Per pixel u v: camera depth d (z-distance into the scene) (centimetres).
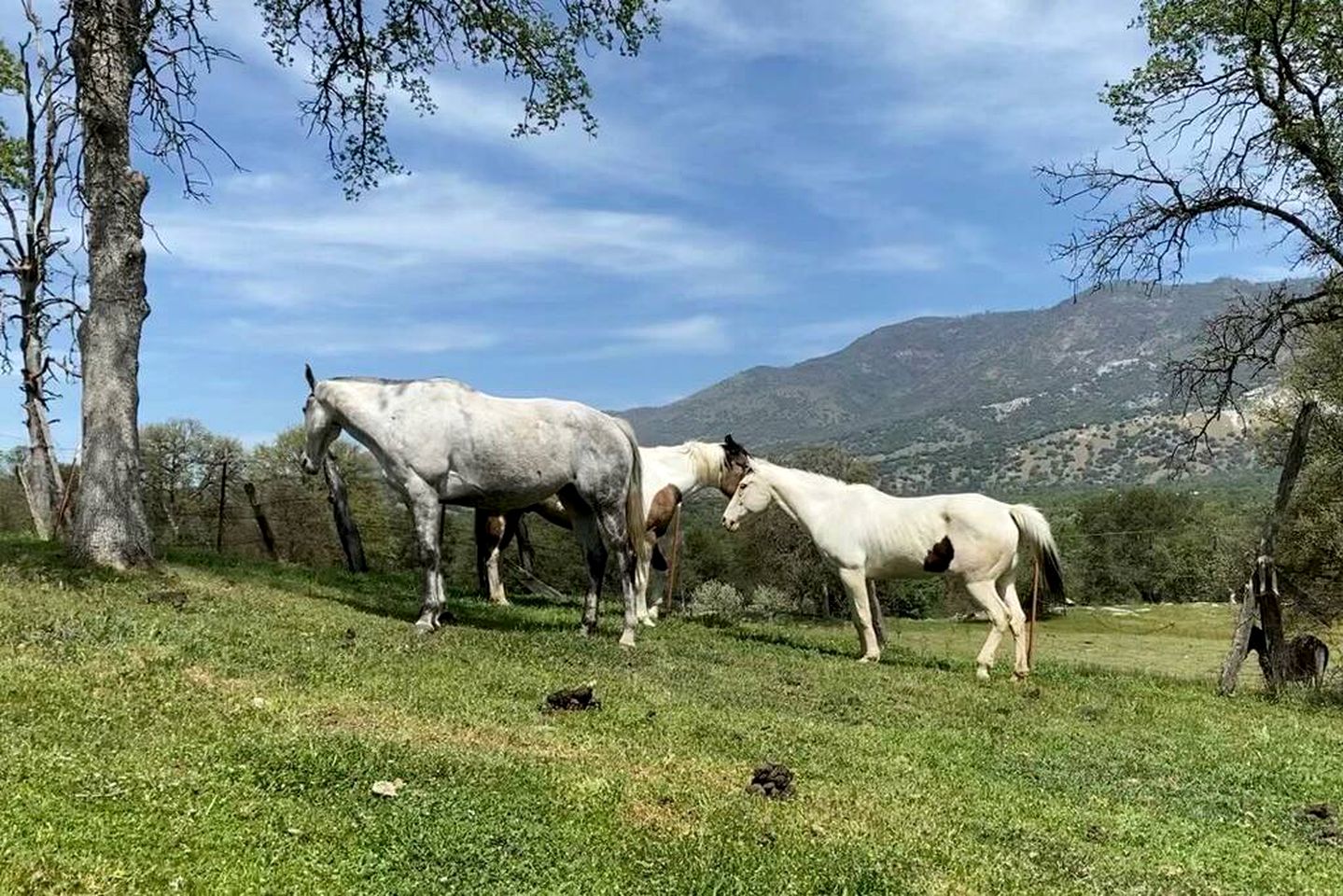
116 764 511
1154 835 632
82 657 741
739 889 468
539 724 741
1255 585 1510
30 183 2097
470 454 1123
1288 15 1591
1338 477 2533
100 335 1241
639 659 1074
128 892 382
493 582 1614
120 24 1221
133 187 1259
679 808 575
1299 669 1553
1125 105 1745
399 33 1508
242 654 837
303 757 572
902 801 642
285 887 413
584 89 1577
